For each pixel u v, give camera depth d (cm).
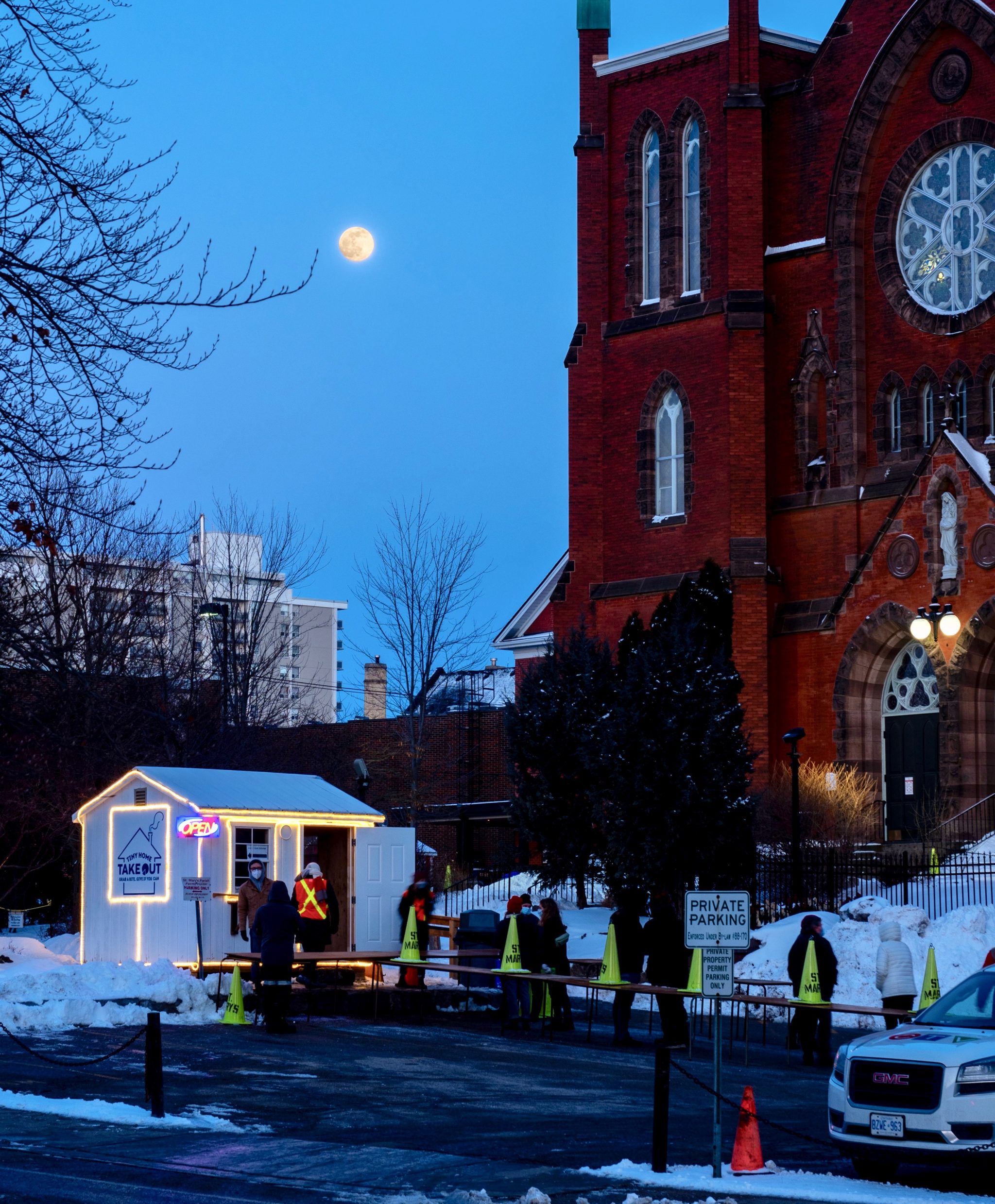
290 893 2803
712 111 4675
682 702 3584
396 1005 2742
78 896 4359
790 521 4531
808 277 4559
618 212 4872
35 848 4466
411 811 5369
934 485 4112
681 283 4738
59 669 2547
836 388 4481
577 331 4875
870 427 4456
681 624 3778
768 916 3575
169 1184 1335
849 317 4459
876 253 4459
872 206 4478
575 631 4075
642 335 4753
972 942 2992
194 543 5931
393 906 2956
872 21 4497
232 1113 1688
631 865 3559
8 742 3183
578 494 4831
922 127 4378
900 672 4284
